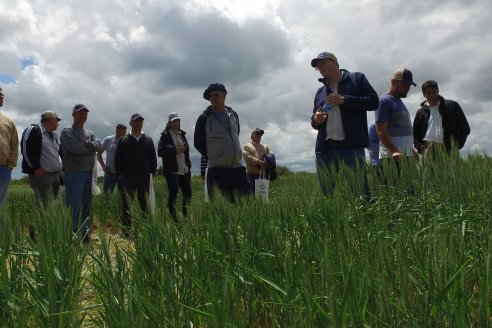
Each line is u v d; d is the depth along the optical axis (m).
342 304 1.76
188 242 2.97
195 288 2.72
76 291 2.43
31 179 7.24
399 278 2.20
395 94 6.17
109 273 2.36
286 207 3.99
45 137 7.26
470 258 2.60
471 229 3.60
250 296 2.49
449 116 6.69
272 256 2.85
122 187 8.34
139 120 8.35
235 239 3.28
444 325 1.82
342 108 5.58
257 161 8.96
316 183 5.29
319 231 3.52
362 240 2.91
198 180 17.17
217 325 1.91
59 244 2.63
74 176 7.26
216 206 3.95
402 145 6.15
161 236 3.09
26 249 2.90
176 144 8.51
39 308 2.22
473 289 2.59
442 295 1.84
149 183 8.46
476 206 4.25
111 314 2.01
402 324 1.83
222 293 2.09
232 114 6.59
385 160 5.20
